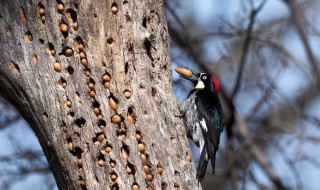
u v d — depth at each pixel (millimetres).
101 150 12148
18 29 12578
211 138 15891
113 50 12578
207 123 15938
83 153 12148
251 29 21125
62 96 12305
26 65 12477
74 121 12227
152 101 12664
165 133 12641
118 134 12320
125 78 12539
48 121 12328
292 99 24688
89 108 12258
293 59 23375
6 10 12648
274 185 22734
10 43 12562
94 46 12477
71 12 12531
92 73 12359
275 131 23984
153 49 13117
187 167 12727
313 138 22094
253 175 22453
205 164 15664
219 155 23766
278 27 25891
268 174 22938
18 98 12672
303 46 23328
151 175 12344
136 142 12336
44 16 12516
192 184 12672
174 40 21562
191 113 16031
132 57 12750
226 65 22797
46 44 12477
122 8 12750
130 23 12781
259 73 23125
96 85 12336
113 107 12336
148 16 13078
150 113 12578
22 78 12469
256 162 23578
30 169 19734
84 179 12125
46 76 12391
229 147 21688
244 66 22297
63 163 12266
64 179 12367
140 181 12211
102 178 12086
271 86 22672
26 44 12531
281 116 24047
